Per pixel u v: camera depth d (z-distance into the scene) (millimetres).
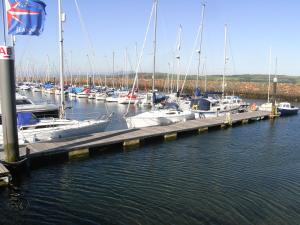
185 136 25906
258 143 24125
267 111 41531
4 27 16156
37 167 16781
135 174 16156
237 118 33781
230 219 11562
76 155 18453
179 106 33750
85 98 62219
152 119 28094
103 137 21375
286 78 127438
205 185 14820
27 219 11305
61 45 21297
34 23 16812
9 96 15086
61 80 21734
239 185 14891
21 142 19047
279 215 11977
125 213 11867
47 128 19984
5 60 14836
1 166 14461
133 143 21641
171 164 17984
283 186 14844
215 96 44719
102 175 15883
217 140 24781
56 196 13273
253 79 120438
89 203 12656
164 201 12953
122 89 65875
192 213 11953
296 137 26859
